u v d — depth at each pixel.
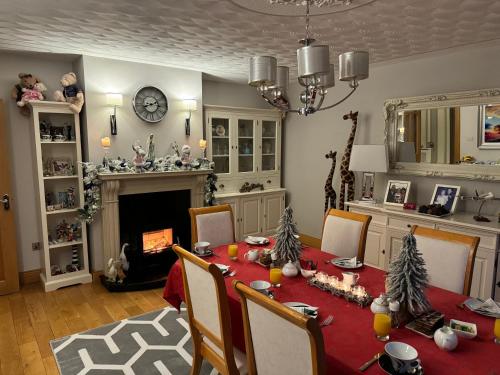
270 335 1.35
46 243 3.66
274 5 2.33
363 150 4.01
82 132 3.92
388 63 4.04
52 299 3.50
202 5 2.34
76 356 2.54
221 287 1.66
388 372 1.22
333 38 3.07
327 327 1.54
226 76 4.80
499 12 2.45
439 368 1.26
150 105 4.14
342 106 4.69
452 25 2.73
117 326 2.97
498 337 1.43
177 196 4.37
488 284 2.98
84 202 3.81
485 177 3.38
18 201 3.79
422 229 2.35
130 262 3.95
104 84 3.83
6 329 2.94
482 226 2.98
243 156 5.25
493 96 3.29
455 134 3.58
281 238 2.28
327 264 2.40
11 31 2.89
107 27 2.80
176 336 2.81
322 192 5.09
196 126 4.55
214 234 2.98
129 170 3.83
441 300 1.84
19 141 3.74
